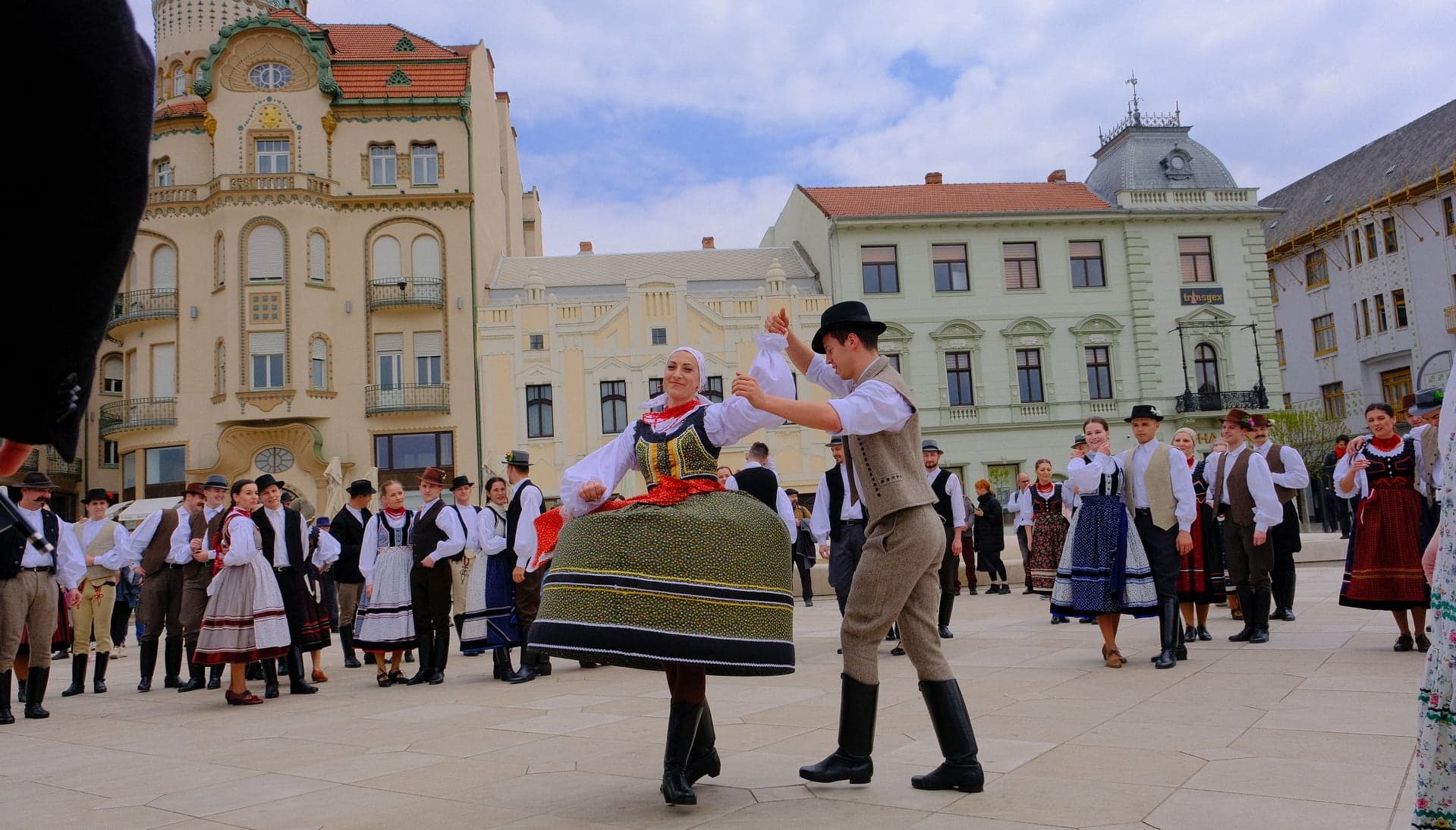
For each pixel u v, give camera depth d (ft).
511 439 107.96
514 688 28.78
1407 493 25.76
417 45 124.57
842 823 12.07
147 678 34.71
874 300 114.52
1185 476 24.97
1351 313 144.05
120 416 113.19
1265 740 15.78
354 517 40.29
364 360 109.70
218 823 13.82
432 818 13.37
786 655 13.01
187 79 120.06
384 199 110.93
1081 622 38.45
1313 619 34.27
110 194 3.23
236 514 28.78
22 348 3.23
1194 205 120.88
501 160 144.97
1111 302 117.80
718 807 13.08
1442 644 7.80
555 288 116.16
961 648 31.17
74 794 16.60
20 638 27.20
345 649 40.27
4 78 2.95
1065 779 13.76
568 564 12.99
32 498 28.53
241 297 106.52
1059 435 115.34
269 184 107.65
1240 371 118.62
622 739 18.99
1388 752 14.62
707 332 110.73
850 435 14.26
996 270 116.67
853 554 32.96
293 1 133.80
